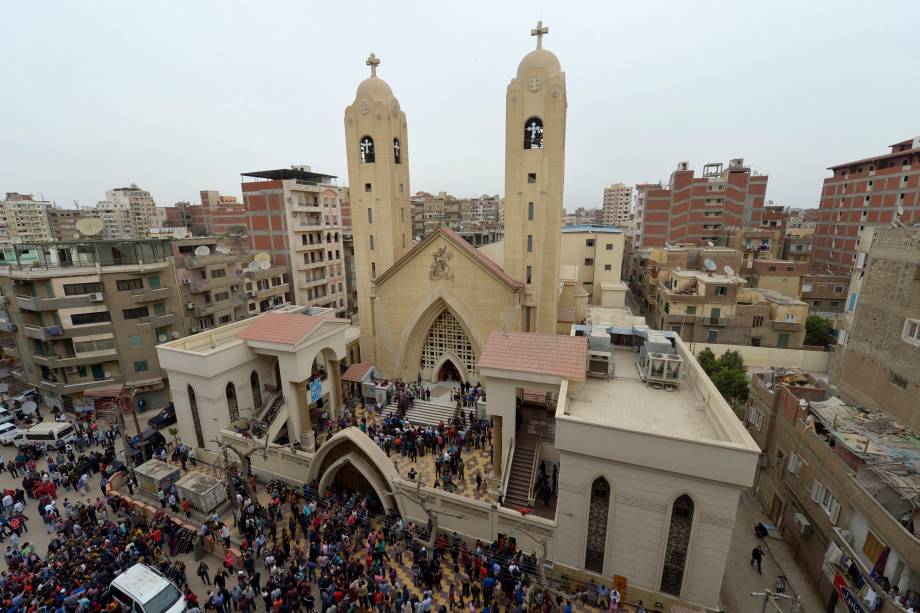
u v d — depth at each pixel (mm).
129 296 42688
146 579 20656
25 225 124688
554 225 37219
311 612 19766
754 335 56000
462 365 41531
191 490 26906
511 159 36812
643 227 93312
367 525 25547
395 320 42031
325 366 37906
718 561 19000
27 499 29750
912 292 26984
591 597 20531
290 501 27031
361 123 40906
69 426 37094
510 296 37688
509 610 20047
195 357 31438
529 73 35156
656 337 28312
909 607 16688
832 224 79188
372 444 26141
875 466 19891
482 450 31781
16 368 48281
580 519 20984
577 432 19922
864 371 30844
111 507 28406
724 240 85125
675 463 18672
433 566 21688
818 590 22344
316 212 65125
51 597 20500
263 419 34438
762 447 30188
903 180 64812
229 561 22578
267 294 57188
